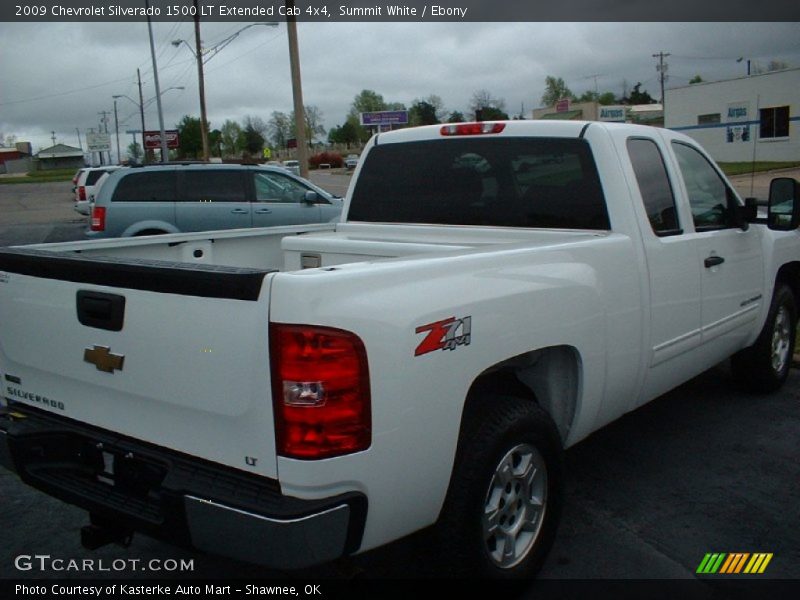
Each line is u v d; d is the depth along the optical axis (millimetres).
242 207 12430
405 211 4793
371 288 2635
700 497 4340
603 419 3941
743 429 5332
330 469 2512
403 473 2713
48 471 3182
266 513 2475
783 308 5973
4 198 45125
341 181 50156
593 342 3607
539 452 3363
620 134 4141
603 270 3711
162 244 4492
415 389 2709
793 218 4680
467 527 3020
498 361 3066
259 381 2510
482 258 3090
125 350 2852
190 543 2652
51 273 3064
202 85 32781
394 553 3730
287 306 2445
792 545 3820
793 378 6445
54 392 3232
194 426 2730
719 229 4871
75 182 32438
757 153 31875
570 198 4133
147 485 2924
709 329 4723
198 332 2623
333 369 2482
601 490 4434
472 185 4496
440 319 2799
